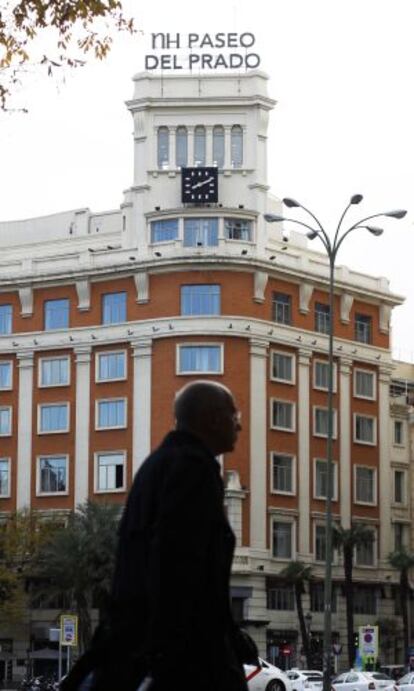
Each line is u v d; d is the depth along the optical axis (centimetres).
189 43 9675
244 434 9162
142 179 9550
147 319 9300
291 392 9531
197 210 9281
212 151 9550
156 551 617
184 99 9556
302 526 9506
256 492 9188
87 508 8312
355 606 9850
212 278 9212
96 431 9438
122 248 9506
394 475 10444
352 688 5900
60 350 9675
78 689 629
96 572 8100
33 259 9806
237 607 9044
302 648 9244
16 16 1805
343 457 9919
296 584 9062
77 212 10094
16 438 9744
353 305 10144
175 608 612
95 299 9581
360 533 9181
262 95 9538
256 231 9369
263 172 9506
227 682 624
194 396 677
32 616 9300
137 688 616
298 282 9650
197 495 628
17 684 8788
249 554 9069
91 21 1817
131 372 9350
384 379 10338
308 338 9662
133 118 9631
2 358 9888
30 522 9056
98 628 640
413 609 10238
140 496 645
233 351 9181
